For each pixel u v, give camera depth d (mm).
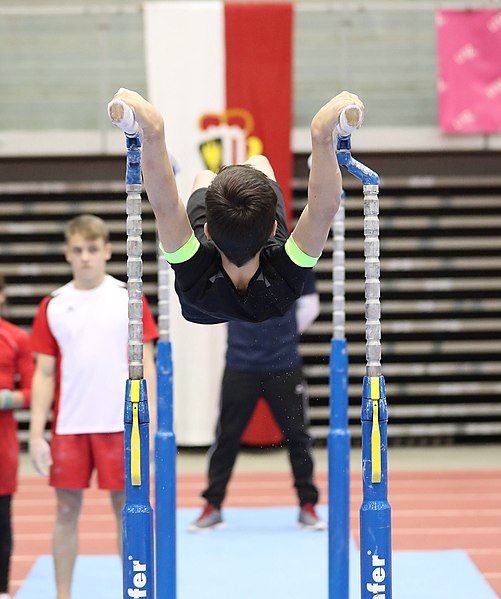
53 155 14547
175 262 4250
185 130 13695
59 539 6484
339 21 15000
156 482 6477
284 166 13805
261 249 4340
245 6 13758
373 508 4414
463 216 15953
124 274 15711
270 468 13688
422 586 7637
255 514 10297
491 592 7469
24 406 6699
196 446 14445
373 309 4496
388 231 15961
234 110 13734
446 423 15961
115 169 15320
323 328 15938
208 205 4172
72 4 15742
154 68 13695
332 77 14969
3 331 6797
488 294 15984
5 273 15828
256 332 8922
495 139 14305
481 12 13812
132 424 4453
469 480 12719
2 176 15508
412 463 14133
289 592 7469
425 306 16000
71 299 6488
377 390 4453
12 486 6688
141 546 4434
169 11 13695
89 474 6445
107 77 14891
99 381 6379
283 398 9047
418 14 14992
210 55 13734
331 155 4074
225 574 7953
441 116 13914
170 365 6613
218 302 4379
